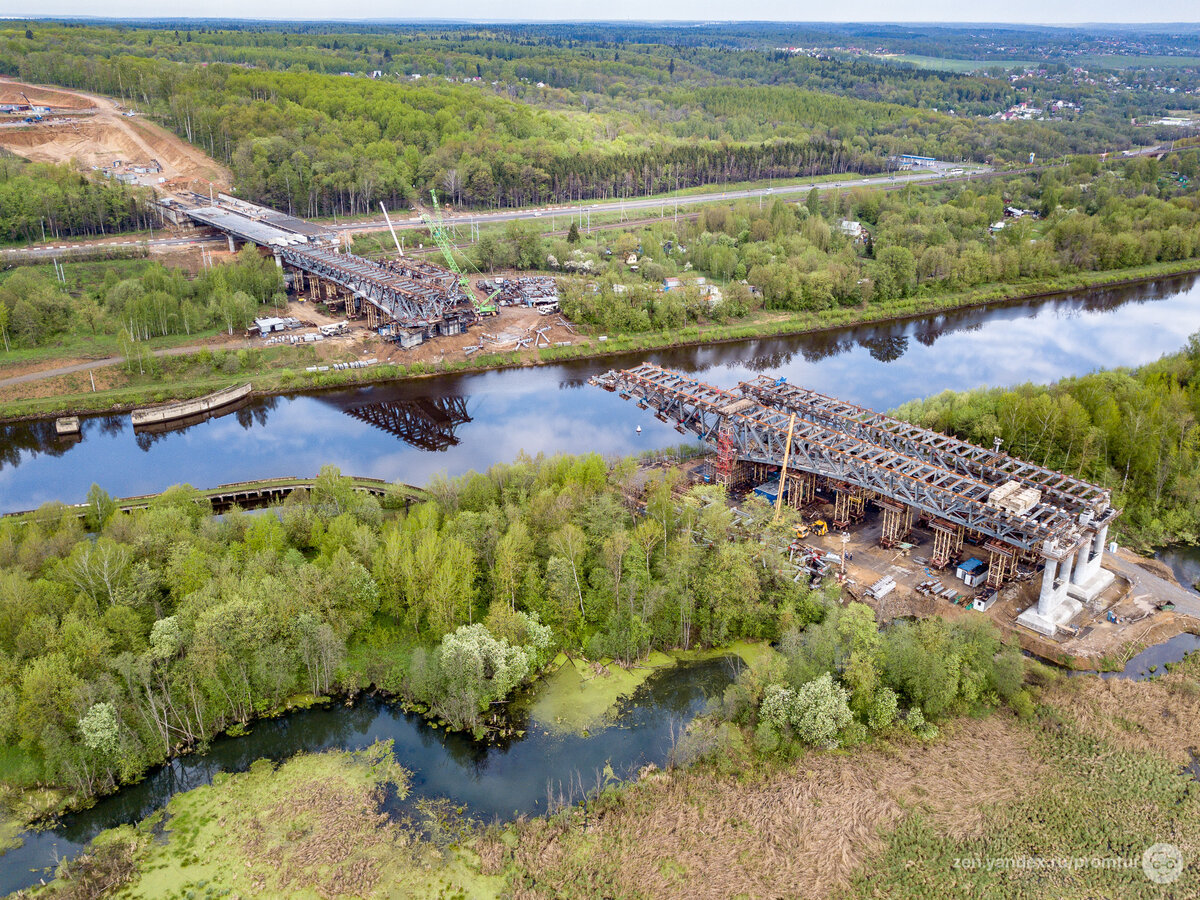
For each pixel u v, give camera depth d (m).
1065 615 148.12
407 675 136.25
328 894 102.38
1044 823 110.69
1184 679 134.62
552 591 144.88
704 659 144.12
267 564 146.25
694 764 121.38
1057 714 128.38
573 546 149.38
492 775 120.81
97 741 115.00
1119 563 164.88
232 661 129.12
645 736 127.81
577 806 115.31
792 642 131.25
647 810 113.81
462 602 143.38
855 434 193.62
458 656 128.50
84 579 139.25
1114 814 111.62
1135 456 188.75
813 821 111.81
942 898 100.69
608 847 108.38
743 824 111.69
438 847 108.69
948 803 114.19
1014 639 139.88
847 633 132.75
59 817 114.81
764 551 151.75
